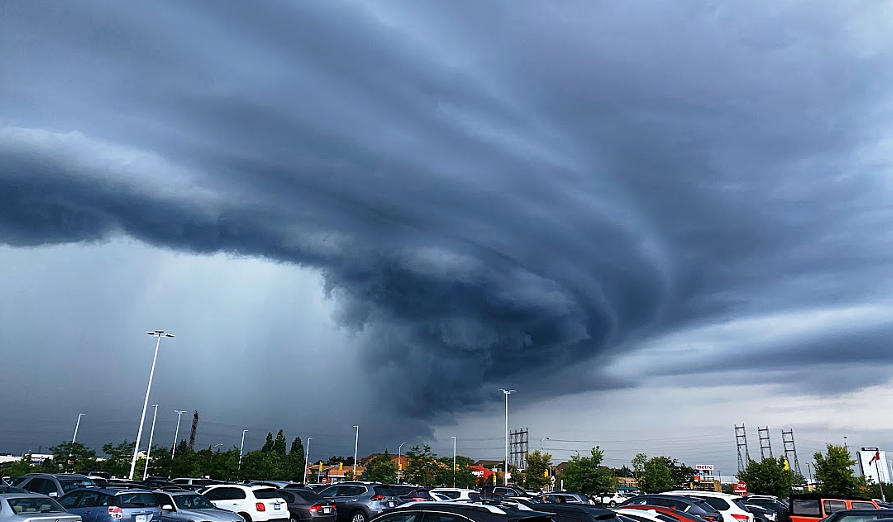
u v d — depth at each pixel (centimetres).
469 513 981
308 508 2223
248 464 7219
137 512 1655
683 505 2242
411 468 7750
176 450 8950
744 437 13412
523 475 8925
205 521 1777
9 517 1369
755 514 2800
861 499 2125
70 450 6875
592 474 7150
